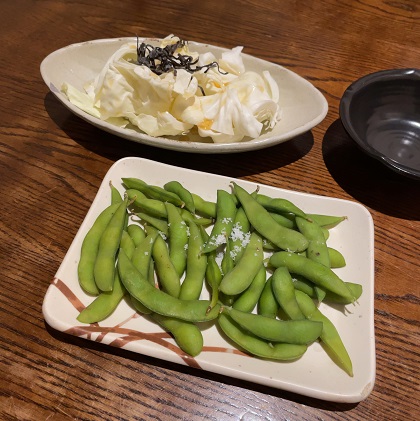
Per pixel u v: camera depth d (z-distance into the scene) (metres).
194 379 0.24
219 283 0.26
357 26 0.52
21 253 0.29
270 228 0.29
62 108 0.40
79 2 0.52
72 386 0.23
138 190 0.31
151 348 0.23
